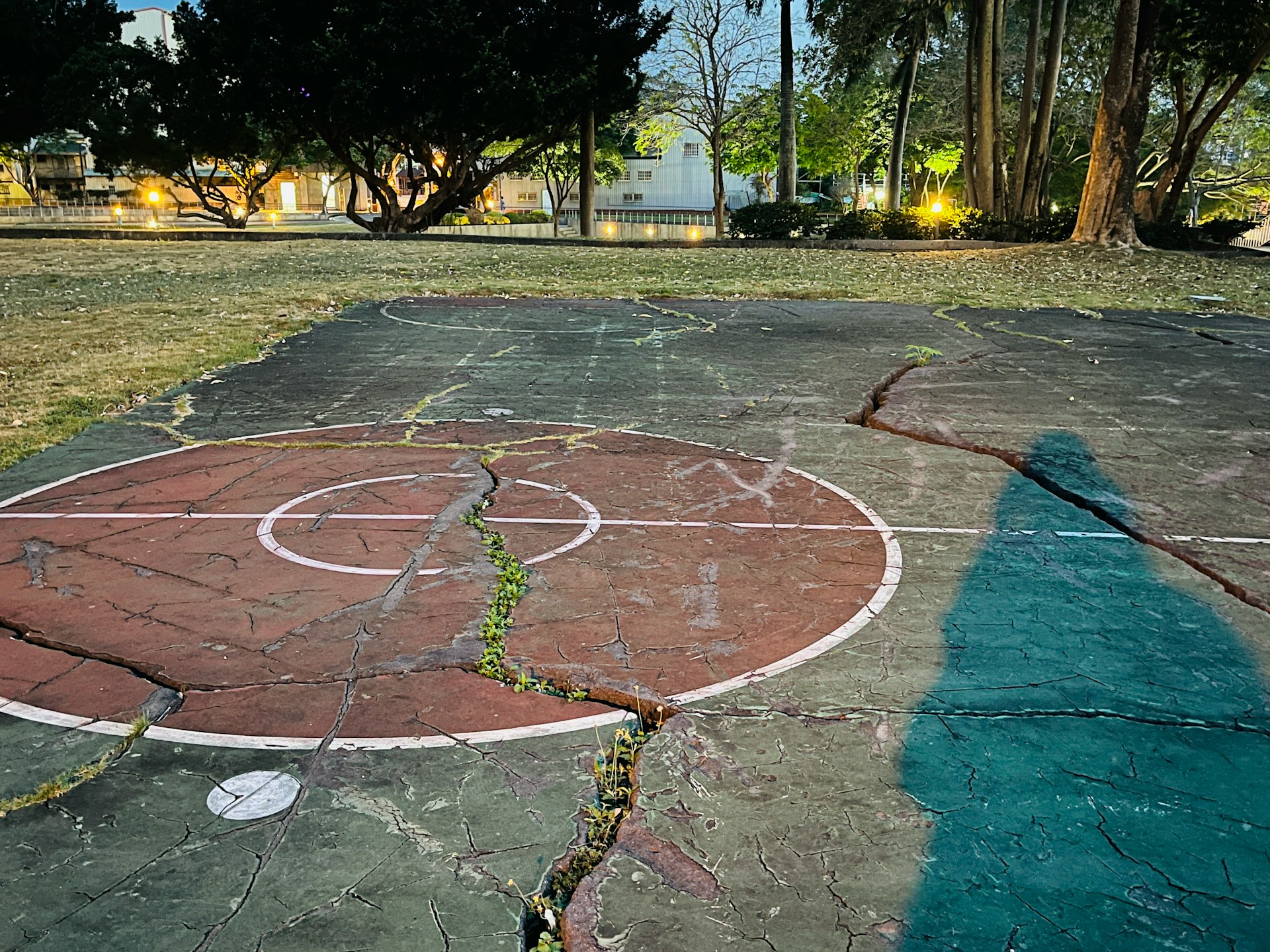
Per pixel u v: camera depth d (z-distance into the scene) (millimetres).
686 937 2539
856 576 4980
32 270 17875
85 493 6180
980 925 2594
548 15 26906
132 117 33938
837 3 29125
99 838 2916
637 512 5926
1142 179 45812
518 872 2791
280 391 9055
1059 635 4320
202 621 4391
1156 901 2691
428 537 5457
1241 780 3256
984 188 28812
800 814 3043
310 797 3119
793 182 29750
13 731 3504
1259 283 17281
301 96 26953
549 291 15930
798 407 8672
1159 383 9703
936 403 8812
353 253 21828
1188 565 5195
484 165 49906
